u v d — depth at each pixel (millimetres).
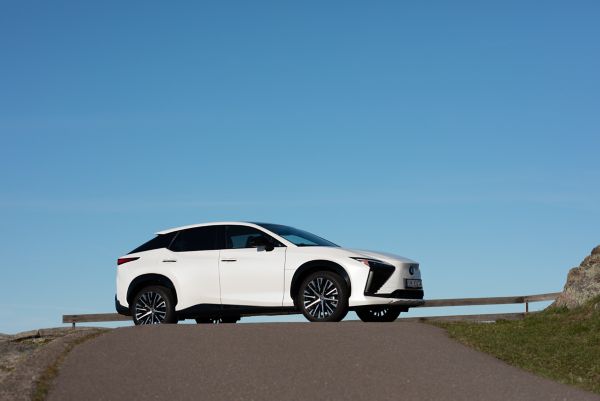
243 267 13586
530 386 9469
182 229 14375
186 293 13891
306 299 13148
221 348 10703
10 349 13523
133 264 14391
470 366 10281
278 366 9922
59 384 9188
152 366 9898
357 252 13273
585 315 14297
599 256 15930
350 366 9977
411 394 8945
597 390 9680
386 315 14086
